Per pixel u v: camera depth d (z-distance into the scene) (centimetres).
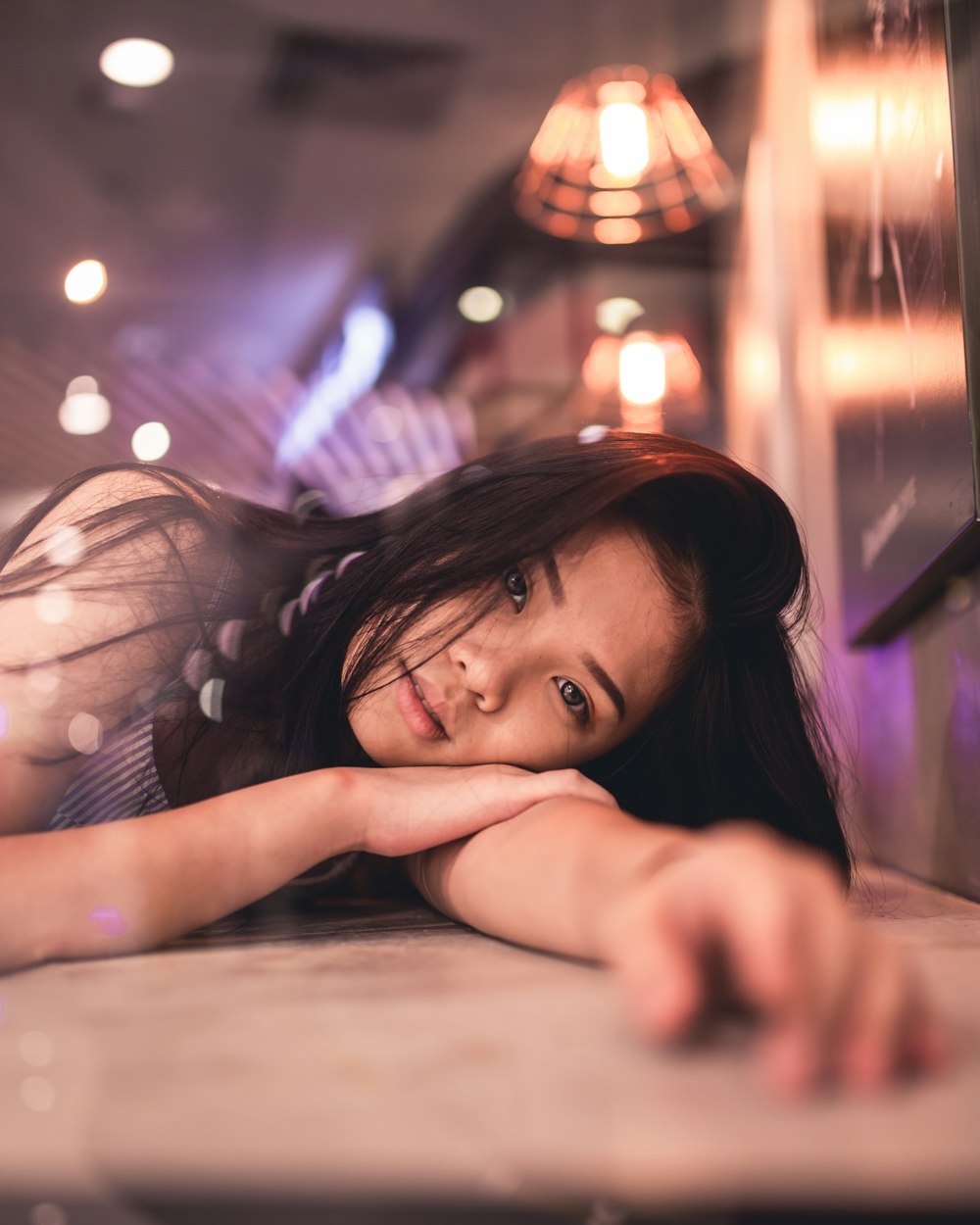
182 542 86
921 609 117
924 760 120
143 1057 32
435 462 378
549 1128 25
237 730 85
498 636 85
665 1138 24
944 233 84
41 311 416
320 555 92
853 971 28
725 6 273
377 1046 33
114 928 55
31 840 58
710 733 104
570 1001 40
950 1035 31
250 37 331
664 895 32
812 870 30
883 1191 22
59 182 393
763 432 264
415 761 86
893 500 113
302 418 322
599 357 396
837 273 157
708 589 97
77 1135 25
